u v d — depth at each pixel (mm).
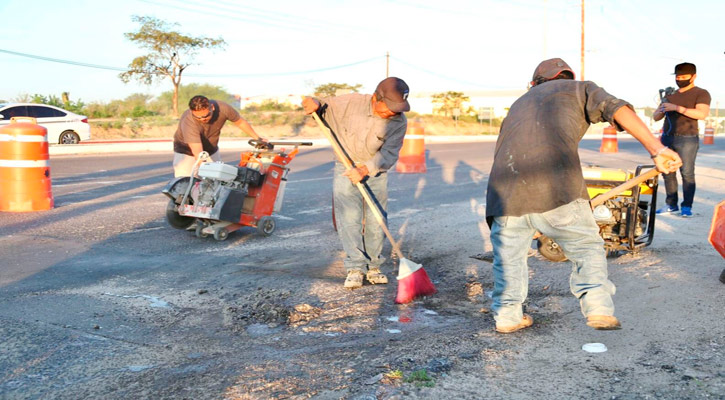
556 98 3338
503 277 3527
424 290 4578
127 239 6711
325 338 3738
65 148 20875
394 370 3086
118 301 4520
